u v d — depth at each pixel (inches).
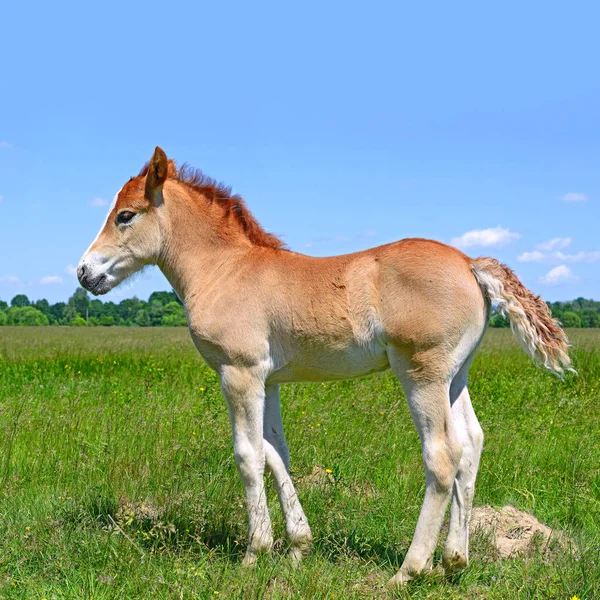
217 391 320.5
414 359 156.8
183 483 210.8
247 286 175.8
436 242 165.2
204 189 191.8
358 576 158.9
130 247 191.5
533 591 151.4
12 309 2908.5
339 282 165.2
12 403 320.5
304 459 237.8
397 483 223.0
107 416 295.0
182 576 151.0
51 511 195.2
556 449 254.8
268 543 171.8
